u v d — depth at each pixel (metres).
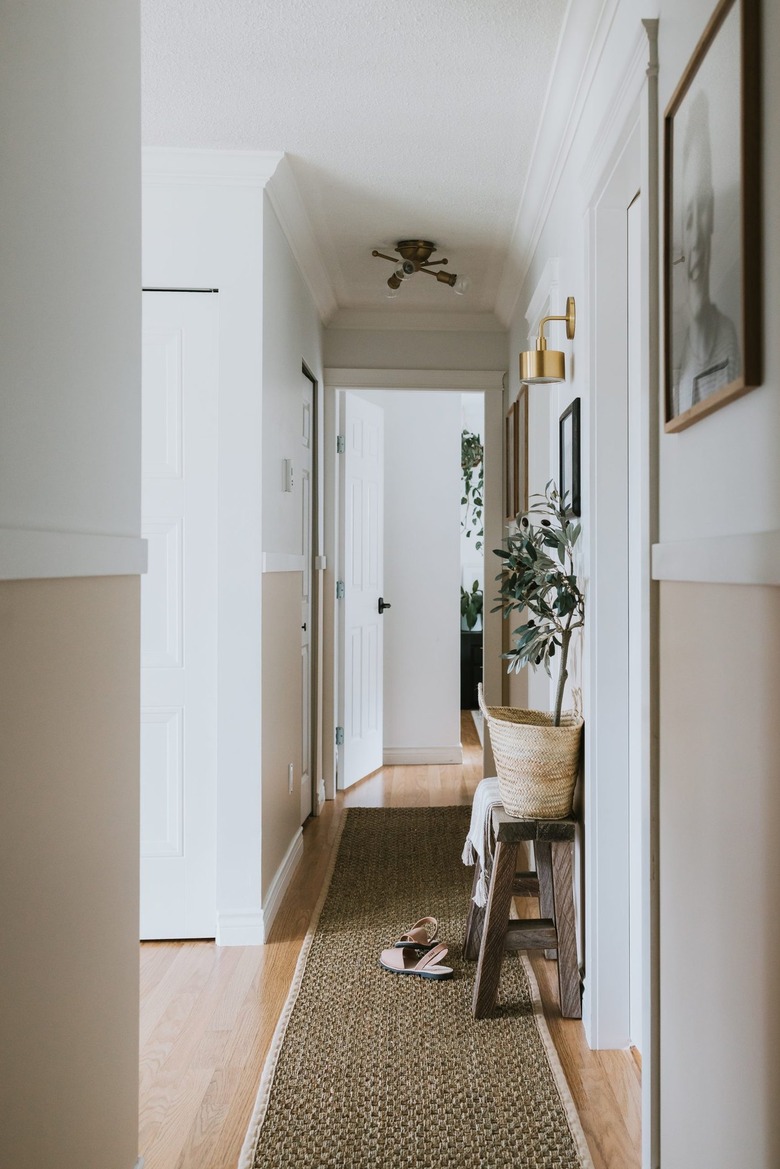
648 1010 1.66
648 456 1.68
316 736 4.80
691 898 1.46
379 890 3.56
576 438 2.56
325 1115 2.00
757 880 1.17
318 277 4.33
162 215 3.06
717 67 1.29
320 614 4.82
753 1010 1.18
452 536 6.08
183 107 2.77
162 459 3.08
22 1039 1.20
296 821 4.01
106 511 1.56
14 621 1.18
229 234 3.06
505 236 3.92
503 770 2.49
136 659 1.71
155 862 3.09
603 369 2.36
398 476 6.06
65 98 1.37
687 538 1.49
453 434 6.08
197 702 3.09
